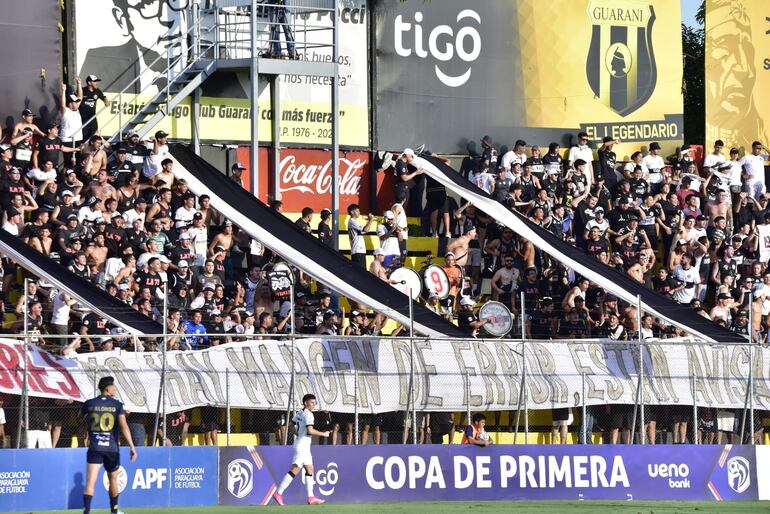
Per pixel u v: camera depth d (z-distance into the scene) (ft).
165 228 284.82
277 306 288.92
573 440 294.46
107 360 239.30
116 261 268.41
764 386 296.71
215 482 241.35
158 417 238.48
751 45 393.29
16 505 222.07
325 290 295.69
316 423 263.70
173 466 237.86
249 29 336.08
